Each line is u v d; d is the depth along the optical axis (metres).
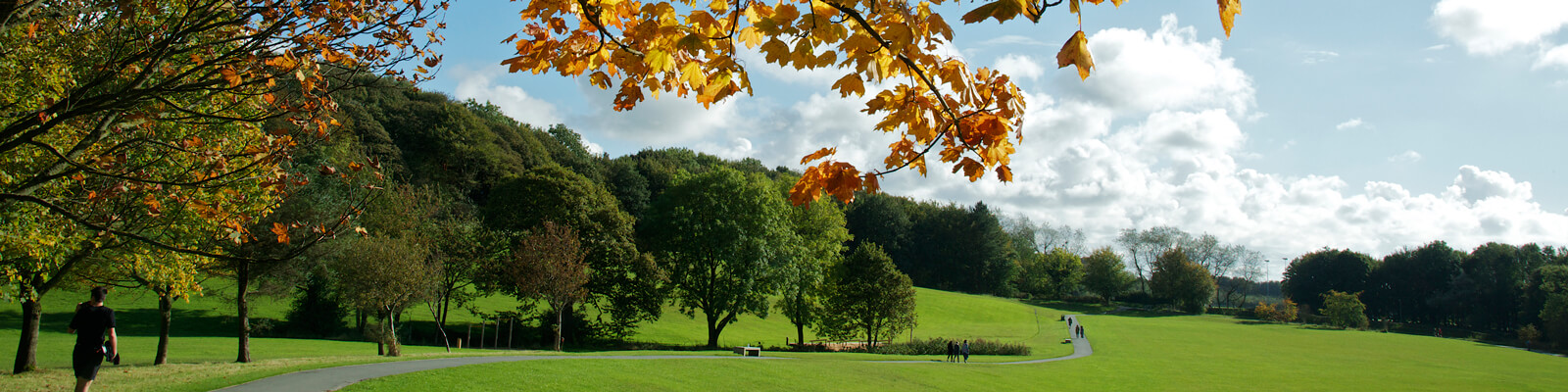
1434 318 99.25
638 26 3.12
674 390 19.81
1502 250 92.44
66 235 11.23
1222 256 106.81
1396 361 49.22
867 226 101.44
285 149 6.58
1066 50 2.48
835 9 2.91
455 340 39.69
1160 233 109.12
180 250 6.05
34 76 8.44
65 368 19.94
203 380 15.19
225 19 6.95
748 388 21.72
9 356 22.92
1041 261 118.12
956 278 106.25
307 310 37.69
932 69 2.99
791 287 45.81
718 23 2.95
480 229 43.56
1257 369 41.25
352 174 6.54
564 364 22.42
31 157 9.22
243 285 21.08
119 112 6.90
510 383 17.42
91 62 7.96
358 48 6.45
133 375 15.93
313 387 14.68
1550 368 46.47
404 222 35.16
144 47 7.03
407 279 25.14
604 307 44.22
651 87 3.56
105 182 7.07
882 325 47.25
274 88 6.72
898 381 26.78
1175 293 100.94
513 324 42.09
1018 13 2.48
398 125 65.38
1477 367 46.56
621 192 73.44
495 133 74.69
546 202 42.94
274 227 6.22
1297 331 75.19
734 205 44.78
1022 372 34.09
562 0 3.37
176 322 36.50
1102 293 110.12
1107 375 35.47
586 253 40.06
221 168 6.43
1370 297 103.50
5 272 11.02
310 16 6.31
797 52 2.88
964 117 3.07
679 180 46.53
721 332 51.28
